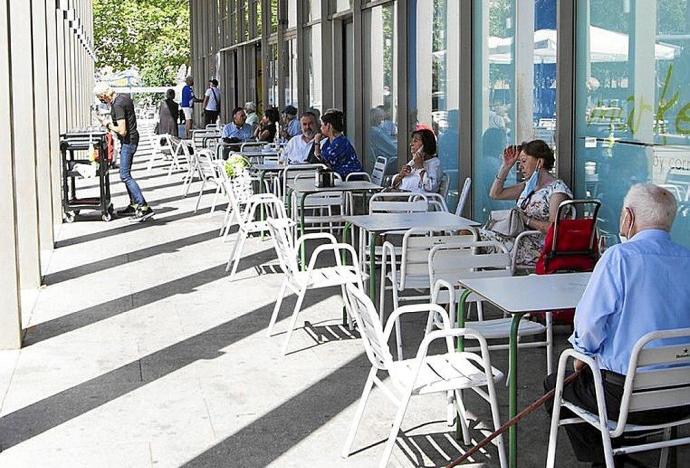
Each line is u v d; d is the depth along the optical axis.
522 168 7.29
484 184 9.61
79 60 26.11
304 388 5.75
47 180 10.59
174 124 23.06
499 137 9.18
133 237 11.57
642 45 6.76
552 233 6.23
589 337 3.87
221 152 14.90
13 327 6.66
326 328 7.11
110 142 13.71
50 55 12.86
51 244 10.67
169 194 16.25
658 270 3.88
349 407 5.41
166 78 44.56
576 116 7.71
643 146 6.78
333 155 11.06
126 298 8.24
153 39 44.31
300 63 17.17
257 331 7.07
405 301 7.77
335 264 9.53
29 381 5.97
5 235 6.59
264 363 6.27
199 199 13.87
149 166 21.00
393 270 6.35
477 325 5.30
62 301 8.17
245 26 22.89
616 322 3.88
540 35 8.19
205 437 5.00
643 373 3.65
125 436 5.03
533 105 8.38
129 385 5.86
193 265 9.68
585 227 6.23
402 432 5.02
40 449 4.87
